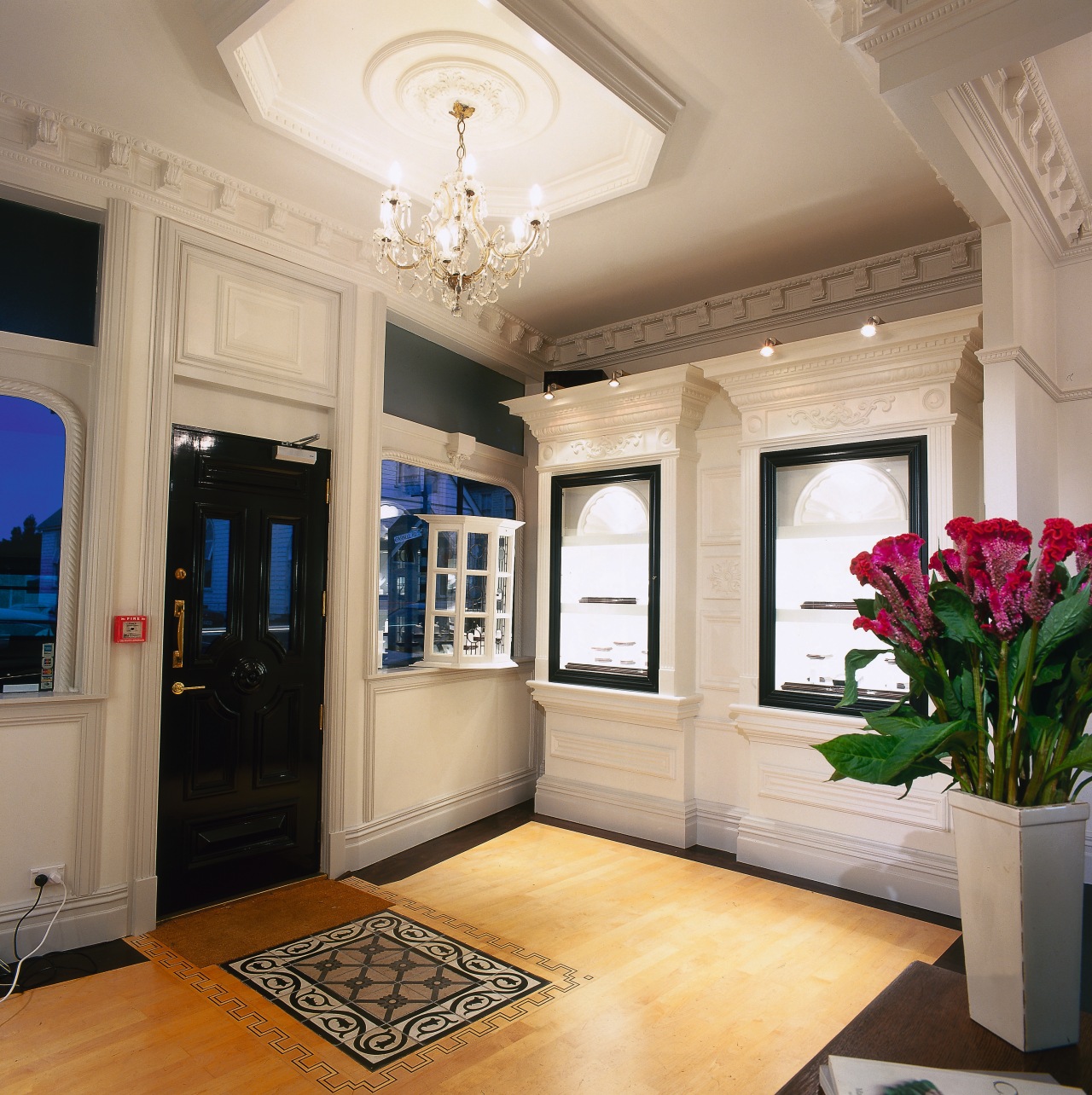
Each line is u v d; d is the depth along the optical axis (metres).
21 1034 2.54
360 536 4.26
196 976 2.94
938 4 2.14
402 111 3.15
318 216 3.96
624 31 2.67
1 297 3.17
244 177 3.61
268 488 3.91
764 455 4.34
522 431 5.89
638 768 4.79
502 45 2.77
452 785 4.88
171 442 3.52
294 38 2.74
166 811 3.46
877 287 4.41
